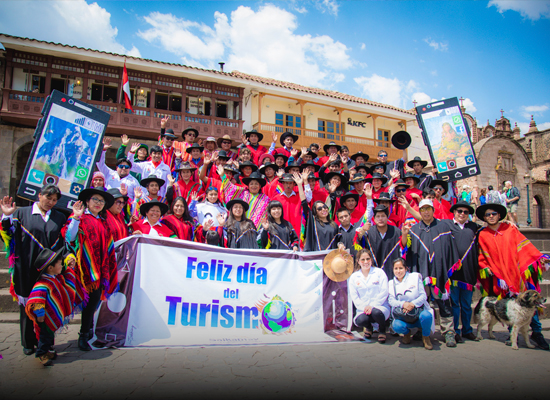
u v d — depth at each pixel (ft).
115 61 52.54
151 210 17.13
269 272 16.35
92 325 14.06
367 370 12.41
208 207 20.54
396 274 16.11
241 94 63.05
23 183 14.66
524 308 15.08
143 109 54.95
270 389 10.64
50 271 12.37
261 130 64.54
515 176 80.89
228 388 10.61
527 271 16.33
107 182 21.03
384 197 20.45
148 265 15.08
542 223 84.43
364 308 15.99
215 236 17.19
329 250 17.21
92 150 16.57
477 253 17.43
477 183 75.31
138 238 15.31
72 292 12.75
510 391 11.10
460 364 13.34
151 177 19.40
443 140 25.29
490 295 17.07
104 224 14.38
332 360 13.28
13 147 49.11
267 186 24.13
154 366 12.07
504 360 13.89
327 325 16.40
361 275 16.63
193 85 59.47
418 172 26.78
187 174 22.81
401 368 12.73
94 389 10.26
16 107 47.57
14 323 16.34
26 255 12.66
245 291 15.83
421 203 17.78
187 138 28.96
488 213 17.19
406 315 15.16
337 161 25.49
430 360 13.69
